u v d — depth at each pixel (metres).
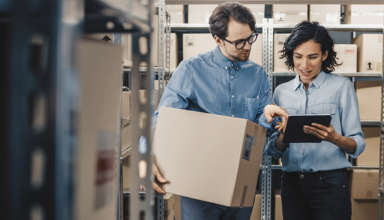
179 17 3.00
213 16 1.65
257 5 2.95
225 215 1.65
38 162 0.37
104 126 0.54
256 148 1.55
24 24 0.36
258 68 1.80
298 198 2.03
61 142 0.36
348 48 2.91
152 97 0.74
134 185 0.75
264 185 2.87
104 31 0.69
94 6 0.49
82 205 0.48
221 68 1.72
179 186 1.50
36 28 0.36
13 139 0.37
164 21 2.61
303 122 1.79
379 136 2.89
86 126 0.48
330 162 1.96
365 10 2.95
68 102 0.37
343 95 2.08
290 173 2.07
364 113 2.88
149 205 0.75
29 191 0.37
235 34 1.60
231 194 1.42
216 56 1.73
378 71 2.89
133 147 0.75
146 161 0.75
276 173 3.46
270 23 2.85
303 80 2.13
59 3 0.36
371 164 2.89
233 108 1.72
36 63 0.38
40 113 0.37
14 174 0.37
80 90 0.46
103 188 0.55
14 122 0.36
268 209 2.87
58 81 0.36
